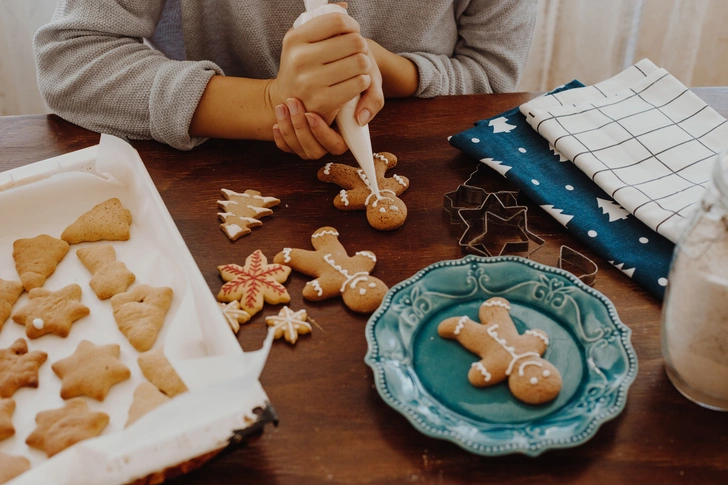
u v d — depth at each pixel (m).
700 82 1.68
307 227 0.74
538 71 1.66
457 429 0.48
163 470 0.46
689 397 0.53
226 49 1.08
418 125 0.93
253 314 0.63
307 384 0.55
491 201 0.73
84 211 0.78
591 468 0.48
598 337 0.56
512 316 0.60
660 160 0.77
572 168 0.80
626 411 0.52
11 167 0.83
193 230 0.74
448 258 0.69
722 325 0.47
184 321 0.59
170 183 0.81
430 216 0.75
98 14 0.91
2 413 0.54
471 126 0.93
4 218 0.76
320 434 0.51
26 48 1.43
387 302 0.59
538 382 0.52
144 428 0.45
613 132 0.81
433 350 0.57
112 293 0.67
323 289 0.64
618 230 0.70
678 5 1.52
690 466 0.48
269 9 1.03
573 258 0.68
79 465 0.44
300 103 0.77
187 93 0.85
